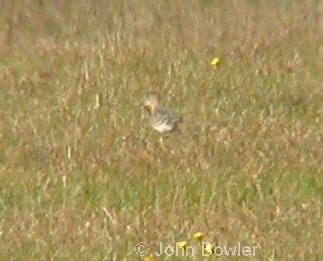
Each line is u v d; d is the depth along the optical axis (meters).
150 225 22.61
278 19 33.34
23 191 24.00
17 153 25.55
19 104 28.02
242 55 30.66
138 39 31.94
